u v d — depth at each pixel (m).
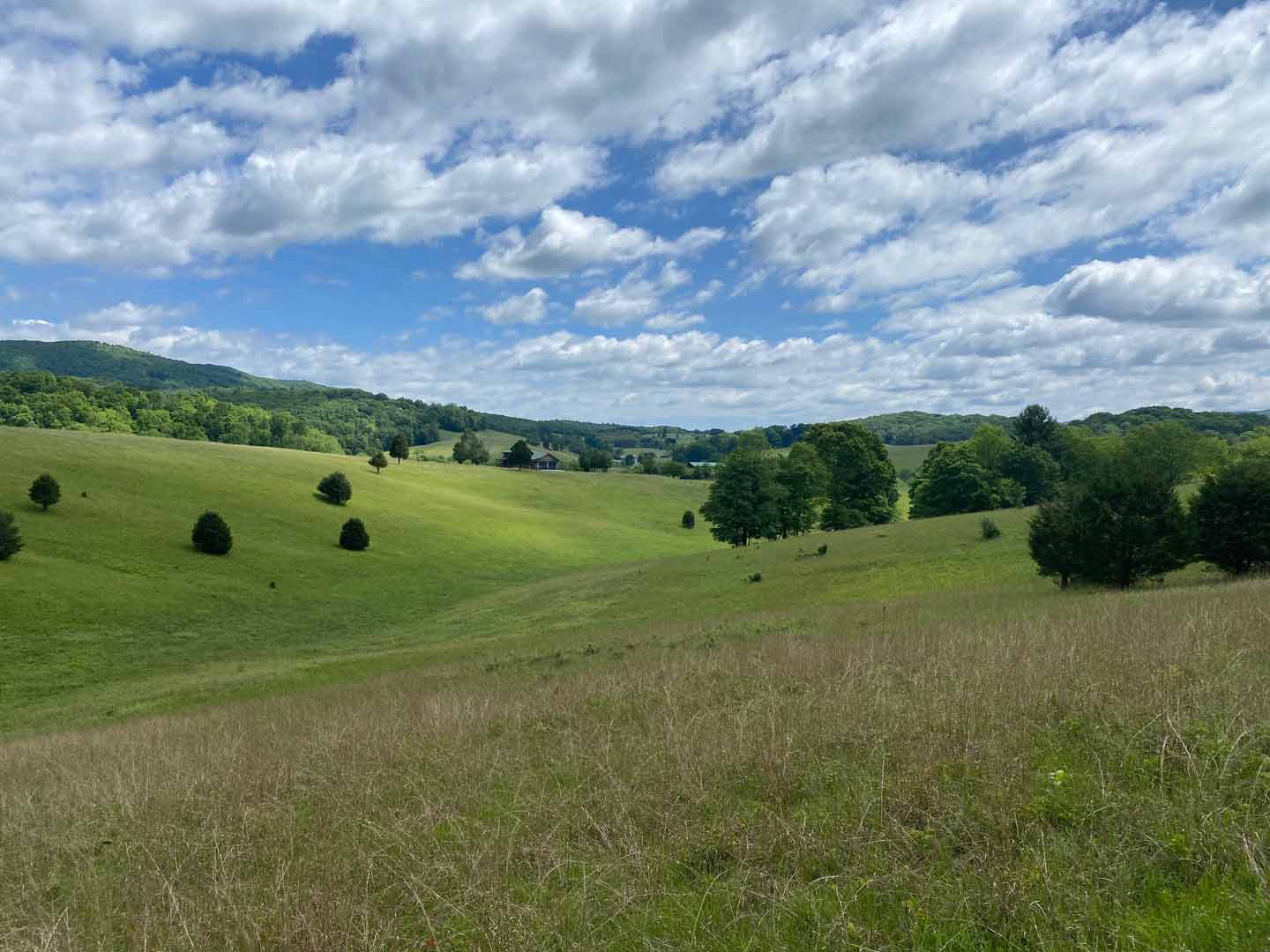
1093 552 25.33
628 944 4.04
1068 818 4.61
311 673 28.92
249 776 8.61
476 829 5.91
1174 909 3.51
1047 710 6.79
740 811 5.58
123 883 5.83
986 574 35.09
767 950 3.75
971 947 3.52
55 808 8.38
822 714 7.68
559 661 19.52
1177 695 6.47
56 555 50.19
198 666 36.38
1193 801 4.42
